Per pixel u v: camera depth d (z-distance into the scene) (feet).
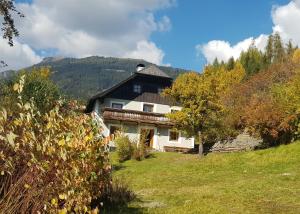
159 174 69.92
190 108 99.96
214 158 79.61
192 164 77.25
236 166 69.92
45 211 18.69
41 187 18.39
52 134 19.30
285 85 85.40
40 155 18.04
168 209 37.78
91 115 28.73
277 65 95.30
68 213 21.13
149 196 46.11
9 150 17.84
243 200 41.32
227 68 342.64
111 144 124.36
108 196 38.73
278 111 78.74
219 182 56.39
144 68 152.25
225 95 97.25
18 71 89.51
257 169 64.90
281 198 41.88
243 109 90.12
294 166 62.80
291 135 79.56
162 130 143.54
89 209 22.98
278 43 331.98
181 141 144.56
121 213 35.47
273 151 74.79
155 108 150.82
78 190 21.74
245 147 100.53
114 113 136.05
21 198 18.48
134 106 148.36
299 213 35.76
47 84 92.02
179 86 101.50
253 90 93.25
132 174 74.02
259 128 82.43
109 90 145.28
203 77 102.32
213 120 100.12
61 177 19.10
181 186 55.31
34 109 19.53
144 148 100.83
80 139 22.65
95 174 24.76
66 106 26.91
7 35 32.45
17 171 18.49
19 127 18.13
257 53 345.92
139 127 140.87
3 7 31.45
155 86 152.66
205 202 40.63
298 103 76.74
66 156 19.31
